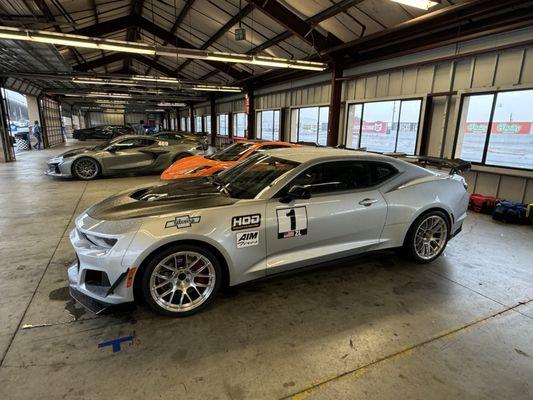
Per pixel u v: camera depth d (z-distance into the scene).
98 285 2.44
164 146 9.74
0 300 2.74
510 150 6.34
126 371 1.96
